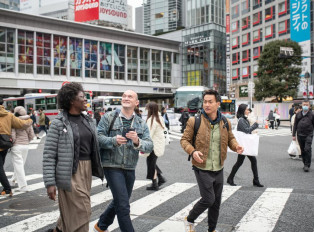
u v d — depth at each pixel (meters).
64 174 2.98
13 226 4.38
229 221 4.45
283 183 6.85
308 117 8.35
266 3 54.28
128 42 51.78
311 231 4.03
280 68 38.16
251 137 6.36
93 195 6.05
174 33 62.88
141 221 4.49
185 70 60.72
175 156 11.31
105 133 3.60
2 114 5.86
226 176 7.75
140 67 53.78
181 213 4.85
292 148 10.19
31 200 5.71
